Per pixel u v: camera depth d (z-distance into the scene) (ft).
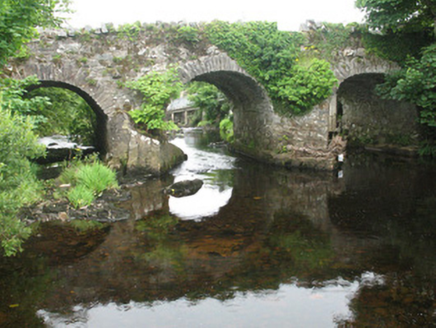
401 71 38.68
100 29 33.58
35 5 16.01
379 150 53.52
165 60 35.81
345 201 28.22
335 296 14.56
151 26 35.06
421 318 13.03
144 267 16.97
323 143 40.47
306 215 24.91
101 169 30.35
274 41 38.27
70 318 13.08
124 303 14.07
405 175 37.27
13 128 14.66
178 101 137.69
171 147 44.21
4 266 17.01
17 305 13.85
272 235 21.20
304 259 17.93
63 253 18.43
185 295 14.64
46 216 23.48
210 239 20.51
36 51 31.55
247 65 38.75
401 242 20.08
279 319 13.08
